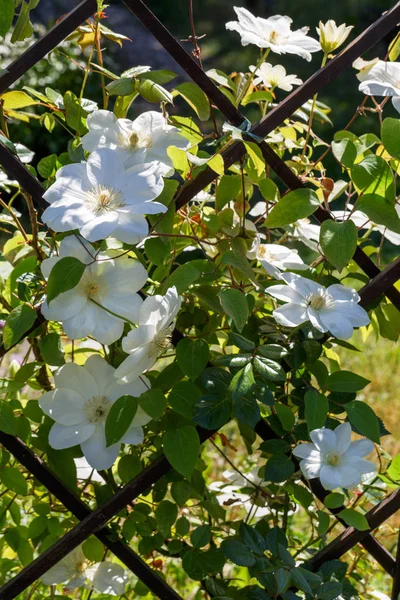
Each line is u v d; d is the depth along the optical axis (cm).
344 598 161
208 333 168
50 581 169
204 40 852
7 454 167
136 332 150
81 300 154
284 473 159
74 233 154
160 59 694
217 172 154
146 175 152
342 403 162
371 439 159
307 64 794
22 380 164
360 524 160
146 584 166
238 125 157
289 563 159
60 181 152
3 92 159
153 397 157
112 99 514
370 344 362
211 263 162
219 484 180
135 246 159
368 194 158
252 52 823
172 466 159
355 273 170
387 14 157
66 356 179
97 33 164
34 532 168
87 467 173
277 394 167
